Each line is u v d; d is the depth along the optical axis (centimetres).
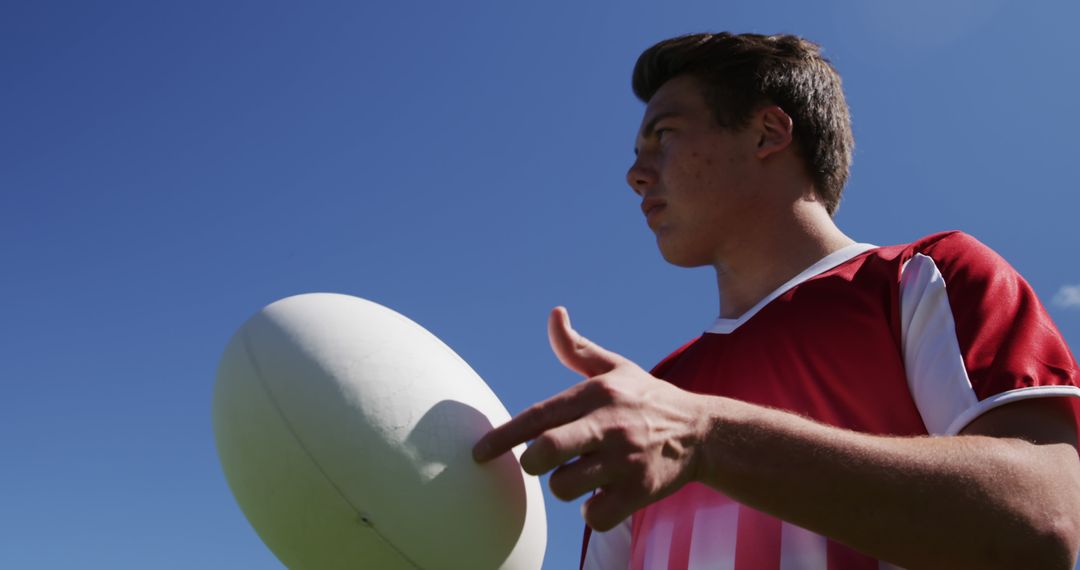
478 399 138
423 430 124
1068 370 117
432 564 121
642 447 96
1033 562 98
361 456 121
